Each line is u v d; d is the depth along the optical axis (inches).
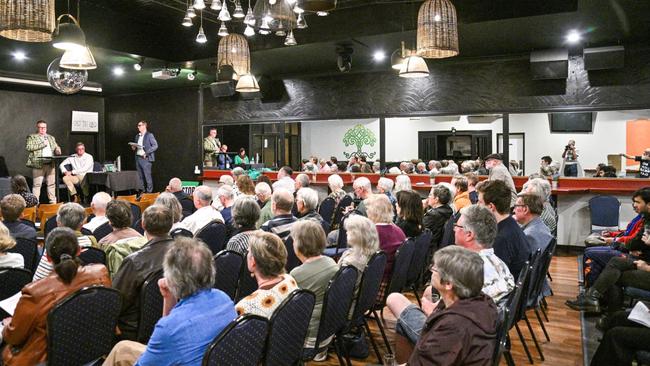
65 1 261.1
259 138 515.8
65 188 434.3
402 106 353.4
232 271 129.3
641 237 162.1
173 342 71.3
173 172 460.8
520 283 104.7
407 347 104.8
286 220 160.2
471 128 512.4
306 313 90.6
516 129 498.0
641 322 107.0
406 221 171.0
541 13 228.5
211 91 431.8
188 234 152.9
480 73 327.9
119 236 136.5
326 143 570.3
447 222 183.8
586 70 297.7
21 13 125.0
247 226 149.3
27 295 91.7
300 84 390.3
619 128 458.6
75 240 101.8
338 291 106.0
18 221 171.0
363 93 366.9
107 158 511.5
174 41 323.0
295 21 155.6
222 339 71.1
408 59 234.4
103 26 281.6
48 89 452.4
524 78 315.9
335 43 281.7
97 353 95.9
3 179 372.8
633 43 284.5
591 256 181.8
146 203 294.4
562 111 305.9
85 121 498.6
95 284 99.2
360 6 265.4
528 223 151.4
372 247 128.4
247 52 195.2
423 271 176.6
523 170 496.4
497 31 259.6
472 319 72.9
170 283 75.9
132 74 378.9
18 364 90.5
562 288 206.7
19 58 333.4
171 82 423.2
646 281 151.8
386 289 139.1
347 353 123.7
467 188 236.8
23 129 460.1
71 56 182.9
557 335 154.9
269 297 89.7
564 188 291.7
